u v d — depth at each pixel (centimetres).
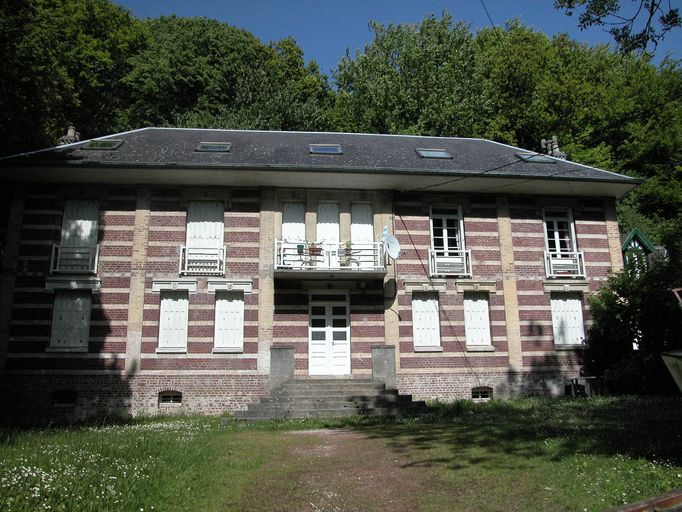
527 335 1761
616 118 3059
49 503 533
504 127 3047
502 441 916
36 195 1666
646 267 1703
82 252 1645
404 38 3031
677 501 436
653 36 903
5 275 1603
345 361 1695
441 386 1695
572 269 1836
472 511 590
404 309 1728
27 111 1692
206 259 1680
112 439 909
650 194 3119
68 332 1605
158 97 3212
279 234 1720
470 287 1767
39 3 1844
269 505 614
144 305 1633
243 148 1830
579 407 1346
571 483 659
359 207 1800
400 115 2861
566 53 3331
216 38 3388
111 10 3241
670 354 772
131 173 1634
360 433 1109
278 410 1428
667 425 991
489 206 1836
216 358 1619
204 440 984
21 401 1545
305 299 1692
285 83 3616
